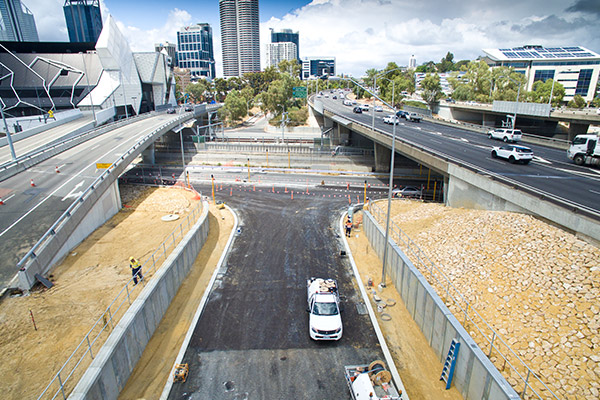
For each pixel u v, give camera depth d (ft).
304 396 52.65
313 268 90.99
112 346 50.55
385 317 70.03
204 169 207.10
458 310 58.08
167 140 257.55
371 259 95.40
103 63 320.09
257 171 202.39
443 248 76.23
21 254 75.77
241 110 381.19
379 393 49.62
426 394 51.67
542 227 69.05
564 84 418.31
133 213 125.29
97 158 142.10
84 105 287.28
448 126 223.71
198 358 59.98
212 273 88.12
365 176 192.44
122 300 66.28
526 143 161.99
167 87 422.00
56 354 51.85
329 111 248.32
